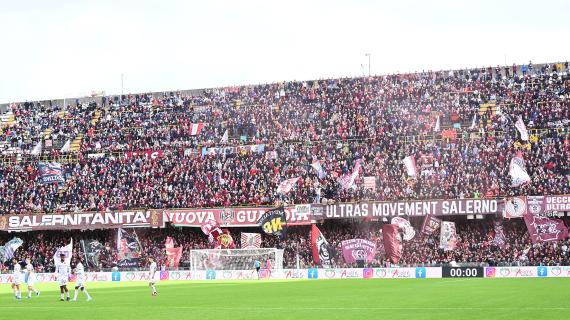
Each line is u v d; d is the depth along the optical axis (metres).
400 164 98.38
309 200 96.19
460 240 89.56
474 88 109.19
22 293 64.62
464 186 93.00
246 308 41.84
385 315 35.78
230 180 101.69
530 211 86.38
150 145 113.31
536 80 107.50
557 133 99.25
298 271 87.75
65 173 108.06
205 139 112.69
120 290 66.38
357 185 97.12
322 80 116.25
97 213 98.62
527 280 71.00
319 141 106.19
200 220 96.00
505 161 95.06
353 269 85.44
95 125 118.31
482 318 33.53
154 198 101.19
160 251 97.00
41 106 123.62
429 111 107.75
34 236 103.12
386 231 88.44
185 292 60.41
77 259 97.88
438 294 50.97
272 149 106.25
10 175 110.19
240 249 90.19
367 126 107.38
